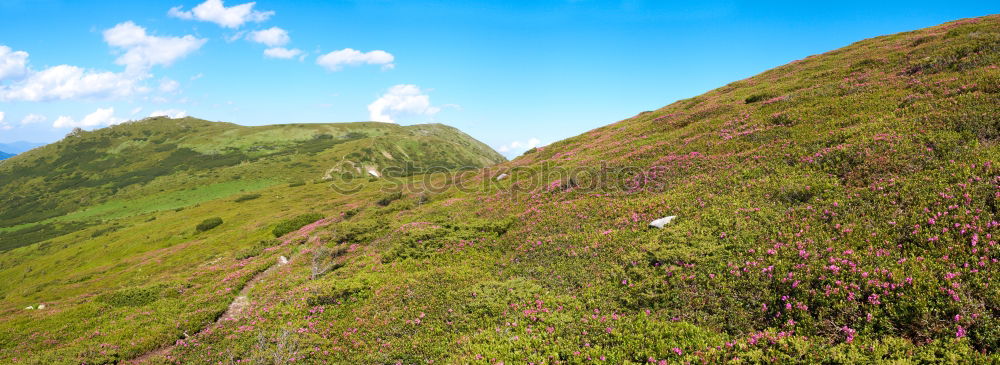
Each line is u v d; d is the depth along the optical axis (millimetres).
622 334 12562
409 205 47062
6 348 25375
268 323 20891
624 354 11656
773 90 40812
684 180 24906
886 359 9352
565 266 18656
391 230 34062
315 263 30781
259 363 16172
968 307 9781
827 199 16766
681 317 13078
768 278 13148
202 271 40750
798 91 36188
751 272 13656
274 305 23391
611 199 25688
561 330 13523
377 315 18438
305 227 59656
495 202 34281
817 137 23281
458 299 17766
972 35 36188
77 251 94188
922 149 17500
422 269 23531
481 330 14711
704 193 21672
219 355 18750
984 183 13742
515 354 12438
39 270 84562
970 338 9281
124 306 31125
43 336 26547
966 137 17359
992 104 19078
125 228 122750
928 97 24094
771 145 24953
